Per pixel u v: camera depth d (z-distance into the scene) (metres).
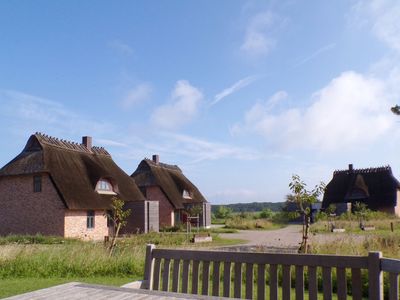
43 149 30.56
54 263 10.70
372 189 53.97
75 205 28.80
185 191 49.03
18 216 30.08
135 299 3.51
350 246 12.09
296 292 4.39
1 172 30.33
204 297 3.56
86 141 36.88
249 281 4.65
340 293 4.19
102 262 10.90
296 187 12.02
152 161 48.09
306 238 11.90
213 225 52.59
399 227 34.38
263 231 38.16
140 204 35.78
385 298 7.18
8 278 9.86
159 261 5.15
